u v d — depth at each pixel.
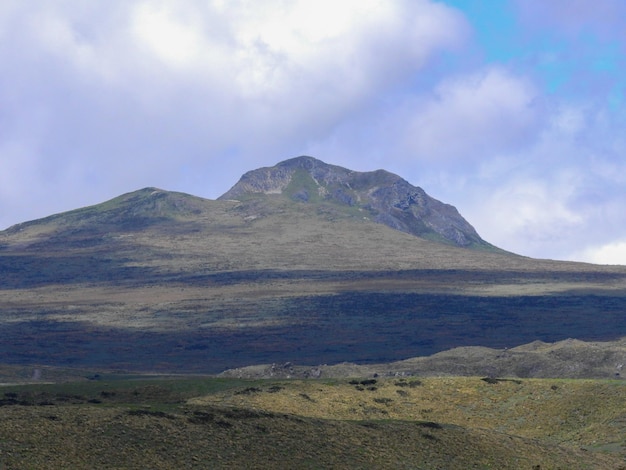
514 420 117.19
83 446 74.38
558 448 101.62
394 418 114.94
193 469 76.00
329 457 84.75
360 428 93.31
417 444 92.88
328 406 115.88
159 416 83.19
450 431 98.31
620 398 117.94
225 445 81.19
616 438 109.50
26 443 72.38
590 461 100.00
